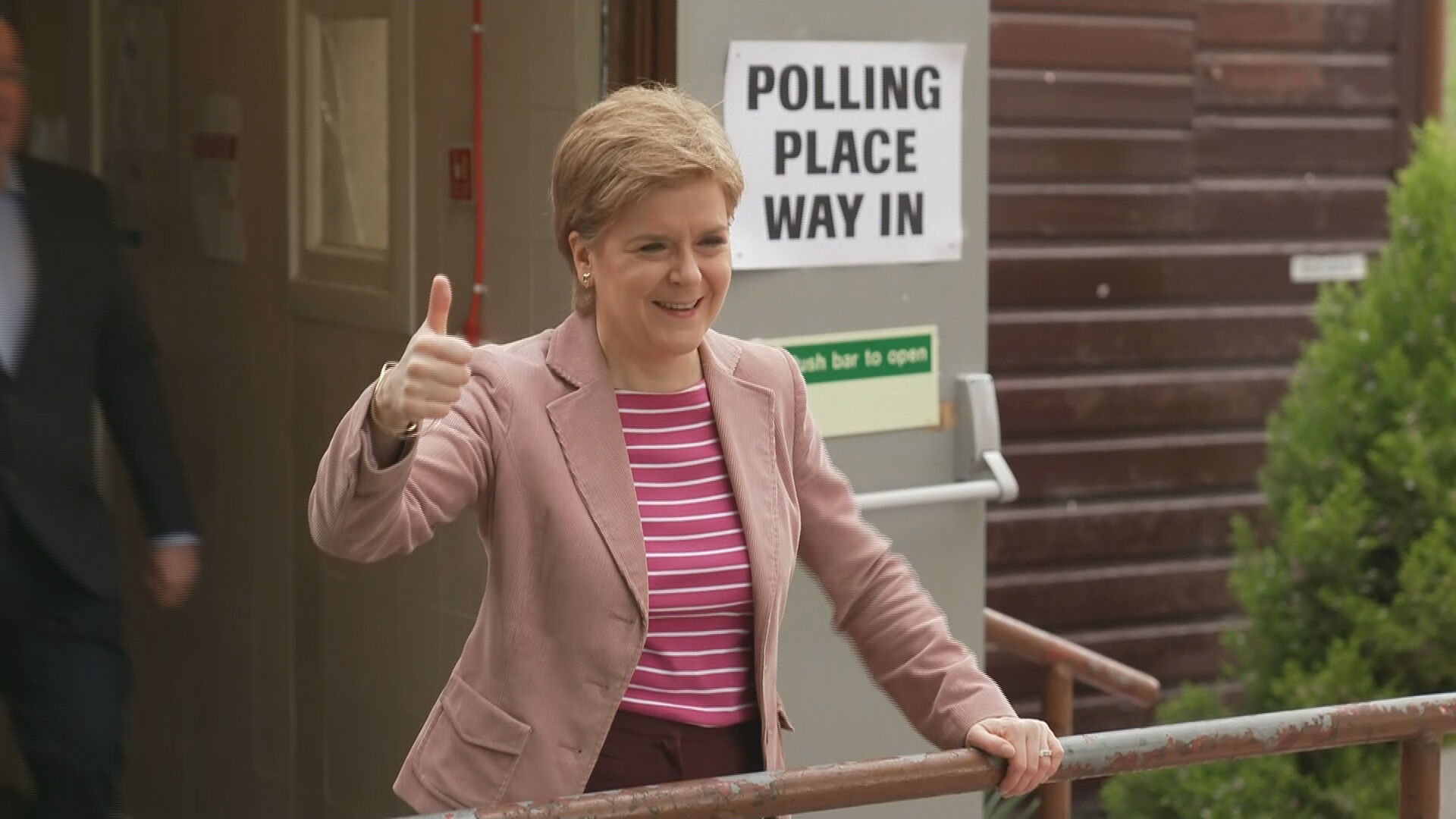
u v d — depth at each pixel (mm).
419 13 4512
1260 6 7043
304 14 4906
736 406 2668
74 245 4102
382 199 4699
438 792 2578
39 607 4098
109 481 5516
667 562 2553
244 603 5449
